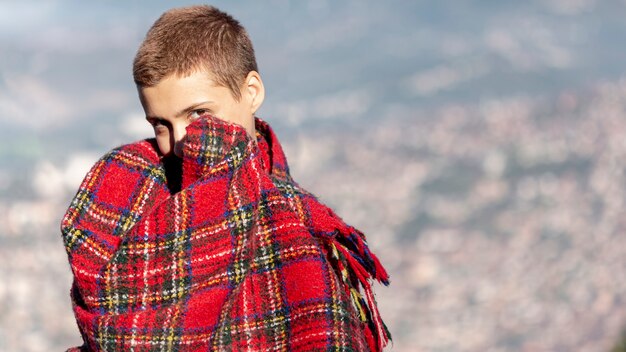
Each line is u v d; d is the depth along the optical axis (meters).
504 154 165.50
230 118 1.99
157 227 1.79
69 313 47.41
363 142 183.12
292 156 161.25
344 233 1.94
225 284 1.81
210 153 1.82
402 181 143.38
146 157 2.03
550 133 178.62
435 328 65.00
